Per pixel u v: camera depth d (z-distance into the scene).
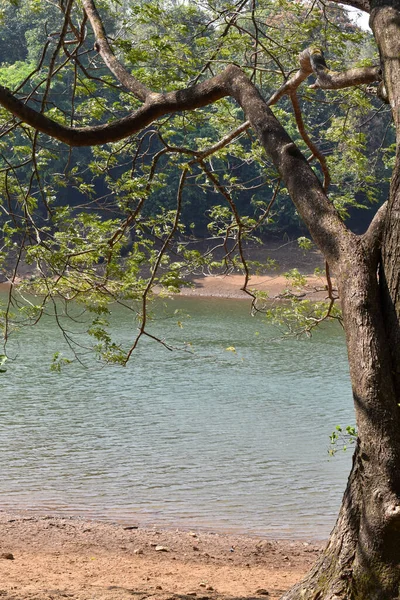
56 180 10.52
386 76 5.35
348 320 5.17
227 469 16.31
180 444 18.36
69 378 26.59
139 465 16.50
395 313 5.13
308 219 5.45
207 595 8.56
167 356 31.53
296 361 31.38
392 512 4.90
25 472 15.79
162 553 11.08
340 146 12.12
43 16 58.88
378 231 5.30
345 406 23.03
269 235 62.59
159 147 46.22
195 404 23.05
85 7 8.45
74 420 20.67
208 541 11.96
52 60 8.36
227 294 56.41
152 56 10.14
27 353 30.72
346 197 11.73
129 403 22.98
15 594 7.75
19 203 10.64
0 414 21.20
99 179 56.47
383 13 5.52
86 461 16.72
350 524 5.48
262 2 11.59
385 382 5.00
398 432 4.98
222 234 11.45
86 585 8.67
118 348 10.26
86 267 10.20
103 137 6.71
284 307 11.92
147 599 7.95
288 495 14.70
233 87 6.28
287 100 35.88
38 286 10.03
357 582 5.19
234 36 10.50
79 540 11.55
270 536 12.42
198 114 11.41
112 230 9.96
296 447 18.30
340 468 16.58
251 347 34.59
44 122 6.60
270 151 5.72
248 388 25.66
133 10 10.34
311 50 7.67
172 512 13.55
